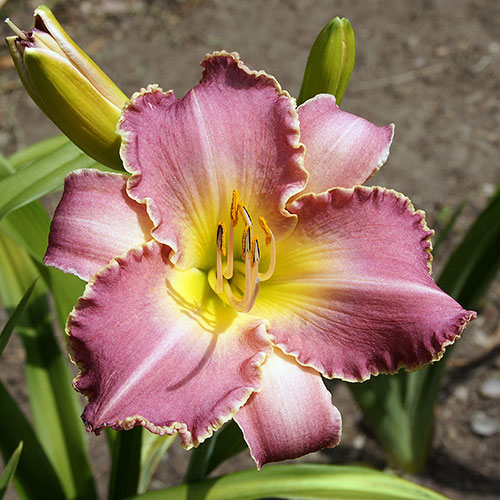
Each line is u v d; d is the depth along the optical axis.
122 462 0.49
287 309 0.43
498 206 0.52
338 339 0.42
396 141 0.96
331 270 0.42
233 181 0.42
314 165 0.42
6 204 0.44
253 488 0.47
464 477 0.69
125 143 0.40
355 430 0.73
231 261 0.43
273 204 0.42
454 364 0.77
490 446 0.71
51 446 0.55
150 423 0.38
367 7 1.14
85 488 0.55
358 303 0.41
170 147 0.41
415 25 1.11
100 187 0.40
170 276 0.42
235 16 1.12
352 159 0.42
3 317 0.79
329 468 0.47
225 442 0.51
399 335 0.41
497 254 0.54
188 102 0.42
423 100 1.01
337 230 0.42
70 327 0.39
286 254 0.43
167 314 0.41
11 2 1.08
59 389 0.55
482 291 0.55
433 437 0.67
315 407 0.41
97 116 0.41
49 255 0.40
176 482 0.69
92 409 0.38
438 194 0.90
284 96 0.41
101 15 1.11
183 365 0.40
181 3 1.13
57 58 0.40
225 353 0.41
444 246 0.85
